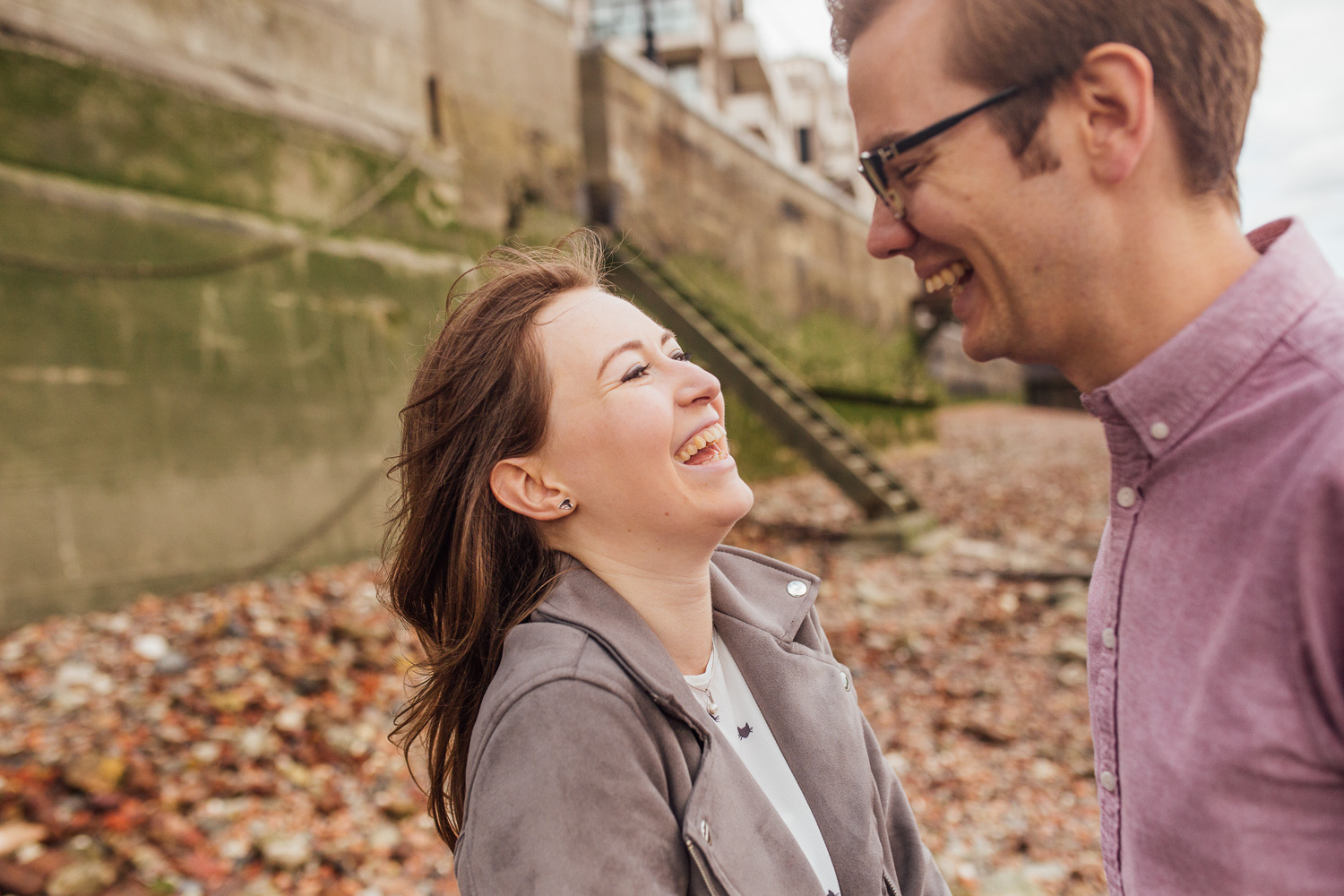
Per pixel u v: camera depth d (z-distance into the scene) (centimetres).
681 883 85
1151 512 85
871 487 831
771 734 105
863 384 1672
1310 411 74
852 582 682
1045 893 303
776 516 919
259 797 316
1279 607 74
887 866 108
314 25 613
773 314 1349
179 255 524
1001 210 82
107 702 361
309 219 607
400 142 681
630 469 94
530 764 81
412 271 684
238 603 496
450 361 104
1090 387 90
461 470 103
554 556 102
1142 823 82
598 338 97
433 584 110
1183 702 79
